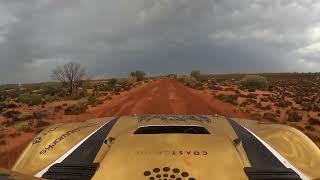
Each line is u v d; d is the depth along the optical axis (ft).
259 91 168.55
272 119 71.05
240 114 76.18
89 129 18.38
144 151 13.29
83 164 13.56
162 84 222.28
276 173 12.78
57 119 72.79
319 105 102.12
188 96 116.47
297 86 238.27
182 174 12.07
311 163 14.76
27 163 14.87
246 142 15.65
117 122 19.38
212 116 21.24
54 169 13.30
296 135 17.16
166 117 19.89
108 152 13.61
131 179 11.93
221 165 12.69
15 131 59.11
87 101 104.78
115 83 253.85
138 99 107.45
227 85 223.51
